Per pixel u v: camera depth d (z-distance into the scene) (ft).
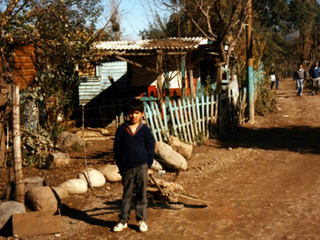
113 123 45.62
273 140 36.73
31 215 15.56
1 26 26.96
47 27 31.12
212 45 43.83
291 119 47.06
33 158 26.76
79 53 33.94
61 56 32.96
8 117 26.66
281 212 17.52
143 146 15.43
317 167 26.23
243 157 29.91
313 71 69.72
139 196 15.46
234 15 41.09
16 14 28.50
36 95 29.60
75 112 51.65
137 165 15.19
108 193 20.51
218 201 19.24
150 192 17.69
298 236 14.82
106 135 39.42
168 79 42.32
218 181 23.13
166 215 17.29
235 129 41.75
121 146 15.37
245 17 43.73
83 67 36.83
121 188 21.49
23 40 30.07
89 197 19.75
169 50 42.24
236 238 14.71
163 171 25.18
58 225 15.56
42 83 31.63
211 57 49.80
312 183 22.26
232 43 45.06
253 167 26.71
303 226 15.81
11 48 30.81
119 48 41.55
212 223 16.26
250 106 44.70
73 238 14.98
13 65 30.60
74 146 31.27
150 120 30.01
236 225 16.03
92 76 54.90
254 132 40.47
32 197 16.84
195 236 14.94
